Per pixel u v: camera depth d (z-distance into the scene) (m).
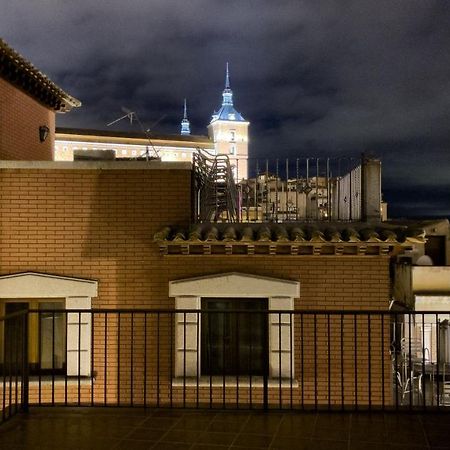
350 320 9.62
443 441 5.88
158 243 9.30
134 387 9.67
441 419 6.56
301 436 6.03
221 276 9.58
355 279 9.62
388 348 9.58
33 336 9.89
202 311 6.76
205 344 9.80
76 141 51.38
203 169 11.53
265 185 11.16
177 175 9.84
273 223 10.14
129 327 9.72
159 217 9.82
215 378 9.54
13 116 13.01
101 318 9.79
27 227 9.89
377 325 9.64
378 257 9.58
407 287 20.45
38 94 14.27
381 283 9.60
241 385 9.41
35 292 9.71
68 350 9.67
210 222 10.17
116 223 9.85
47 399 9.66
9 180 9.93
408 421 6.50
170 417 6.68
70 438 6.02
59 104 15.63
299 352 9.58
